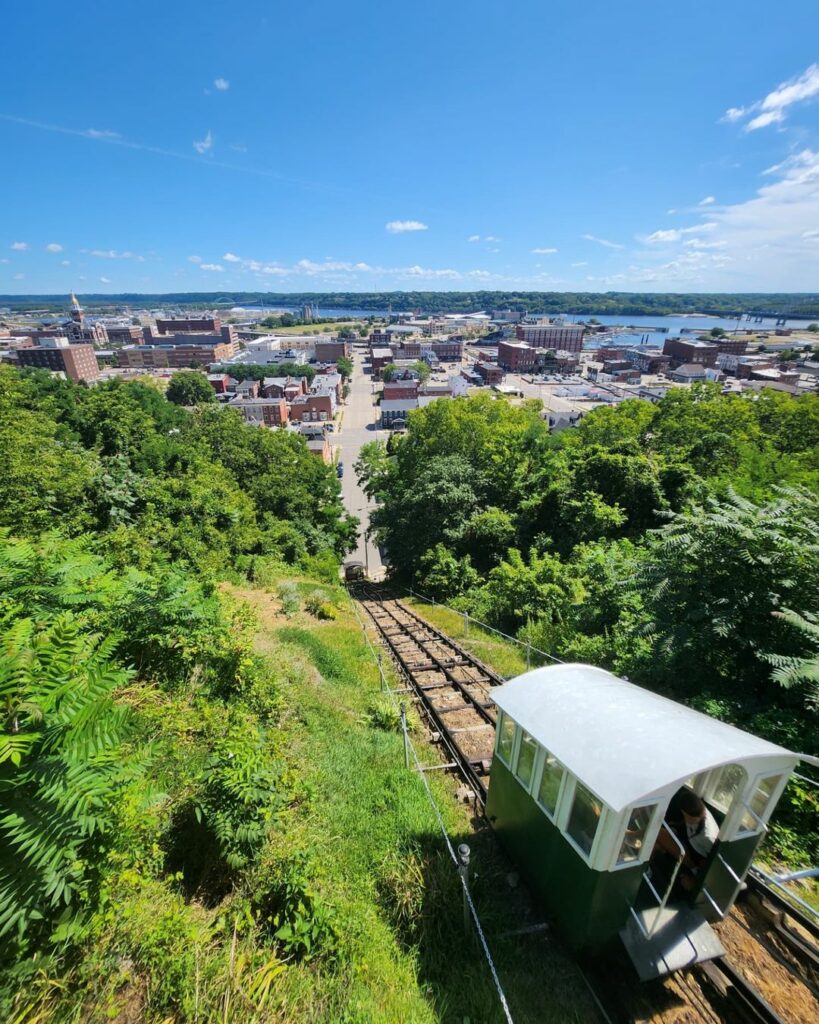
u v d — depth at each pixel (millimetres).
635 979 4523
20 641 4426
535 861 5043
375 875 5598
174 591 9305
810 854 5551
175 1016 3502
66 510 17578
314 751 7625
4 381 23984
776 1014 4133
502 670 11945
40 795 3424
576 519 20844
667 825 4375
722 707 7332
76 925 3521
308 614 15820
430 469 29719
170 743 6023
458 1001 4316
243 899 4617
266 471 36469
